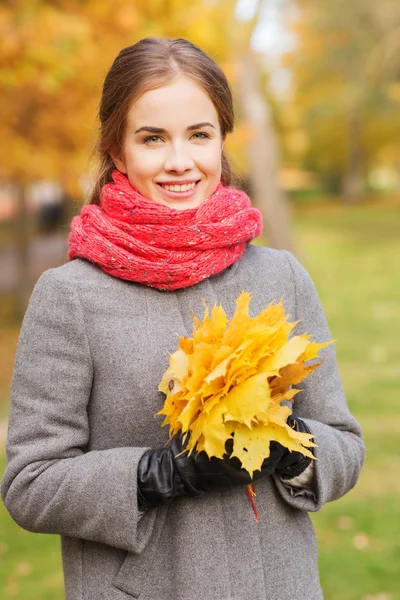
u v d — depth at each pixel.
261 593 1.39
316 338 1.59
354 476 1.54
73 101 5.58
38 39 4.75
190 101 1.44
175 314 1.45
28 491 1.37
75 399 1.40
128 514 1.31
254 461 1.21
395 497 3.71
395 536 3.30
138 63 1.45
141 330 1.42
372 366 6.62
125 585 1.38
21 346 1.44
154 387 1.41
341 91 23.06
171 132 1.45
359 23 19.38
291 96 24.67
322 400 1.57
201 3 5.52
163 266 1.41
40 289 1.45
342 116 28.59
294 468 1.41
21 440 1.39
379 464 4.18
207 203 1.46
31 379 1.41
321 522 3.47
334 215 28.62
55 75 4.93
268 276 1.57
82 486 1.33
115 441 1.42
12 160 6.08
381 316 9.10
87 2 5.36
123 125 1.48
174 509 1.39
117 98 1.47
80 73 5.14
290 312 1.57
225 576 1.37
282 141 26.22
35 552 3.40
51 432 1.38
